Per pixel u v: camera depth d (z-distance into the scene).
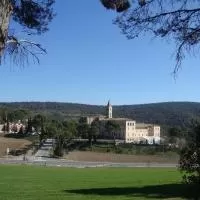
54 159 121.56
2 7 11.84
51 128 159.25
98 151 164.25
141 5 14.72
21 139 180.75
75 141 171.50
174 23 14.98
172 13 14.89
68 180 48.59
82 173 63.47
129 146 172.50
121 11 13.81
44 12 14.66
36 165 85.56
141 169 78.06
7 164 85.81
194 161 25.12
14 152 137.12
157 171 69.69
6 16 11.94
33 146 157.88
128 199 26.41
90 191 32.97
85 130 185.12
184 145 25.64
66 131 152.12
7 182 44.44
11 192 32.84
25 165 84.00
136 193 29.83
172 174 59.91
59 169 74.38
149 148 159.88
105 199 26.84
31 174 59.50
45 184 42.25
